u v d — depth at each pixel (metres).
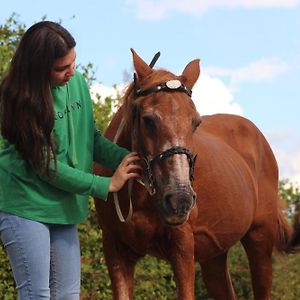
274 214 7.68
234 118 7.80
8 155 4.75
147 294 10.20
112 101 9.92
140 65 5.44
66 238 4.90
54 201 4.78
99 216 6.04
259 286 7.62
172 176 4.88
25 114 4.59
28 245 4.68
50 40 4.61
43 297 4.69
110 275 6.04
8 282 8.43
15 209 4.70
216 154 6.69
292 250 7.82
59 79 4.70
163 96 5.14
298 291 15.07
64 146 4.87
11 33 10.10
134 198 5.68
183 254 5.77
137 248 5.90
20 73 4.64
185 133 5.02
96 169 6.13
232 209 6.64
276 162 8.01
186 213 4.84
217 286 7.71
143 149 5.19
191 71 5.57
